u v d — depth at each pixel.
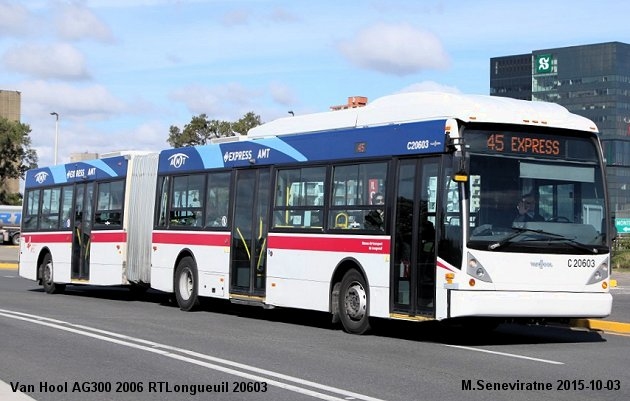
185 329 17.52
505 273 14.85
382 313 16.17
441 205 15.12
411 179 15.84
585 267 15.42
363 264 16.66
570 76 160.62
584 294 15.38
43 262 28.42
